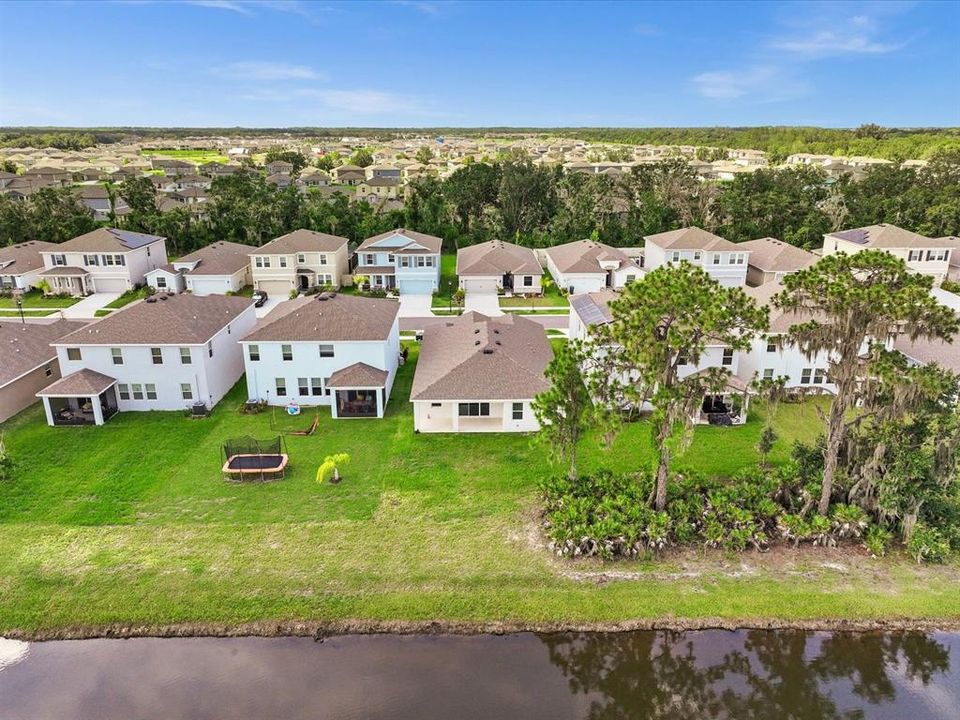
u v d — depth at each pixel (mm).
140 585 22078
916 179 91625
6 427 33781
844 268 22766
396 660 19625
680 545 24328
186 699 18266
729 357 37250
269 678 18969
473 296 61250
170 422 34594
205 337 35688
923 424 23906
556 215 86562
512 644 20250
